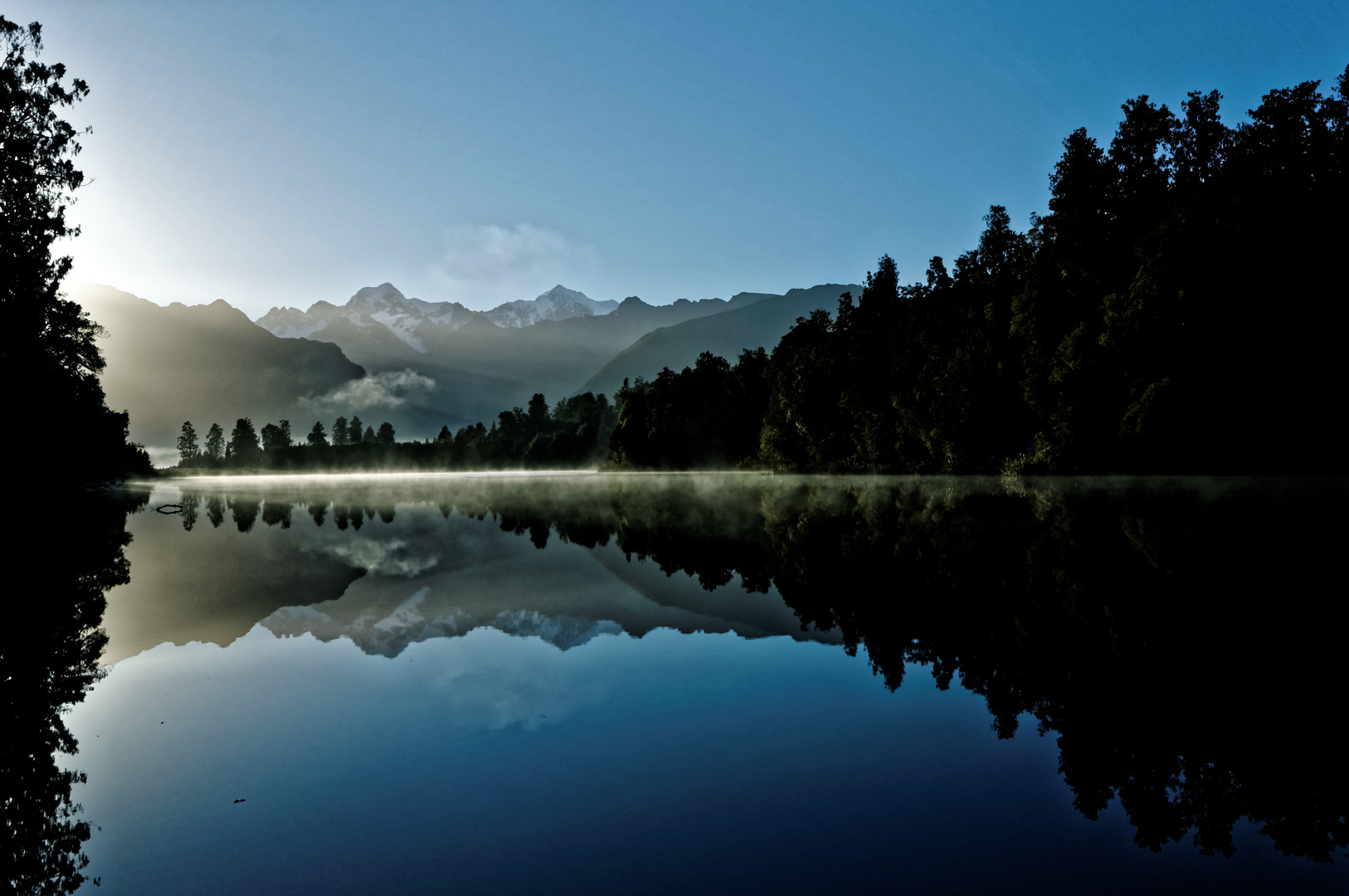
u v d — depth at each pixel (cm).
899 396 5794
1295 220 3350
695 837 533
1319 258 3347
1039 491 3619
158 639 1177
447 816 576
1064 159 4222
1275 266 3388
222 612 1363
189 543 2611
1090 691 791
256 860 518
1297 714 711
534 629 1183
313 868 505
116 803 610
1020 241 5709
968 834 529
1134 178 4094
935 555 1686
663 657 1001
